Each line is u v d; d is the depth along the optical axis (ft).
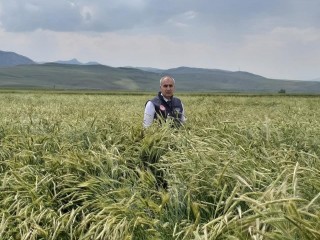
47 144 22.80
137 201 14.51
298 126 24.90
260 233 9.96
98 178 16.87
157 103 27.89
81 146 22.49
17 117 36.19
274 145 20.34
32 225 14.58
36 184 16.78
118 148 21.84
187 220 13.37
